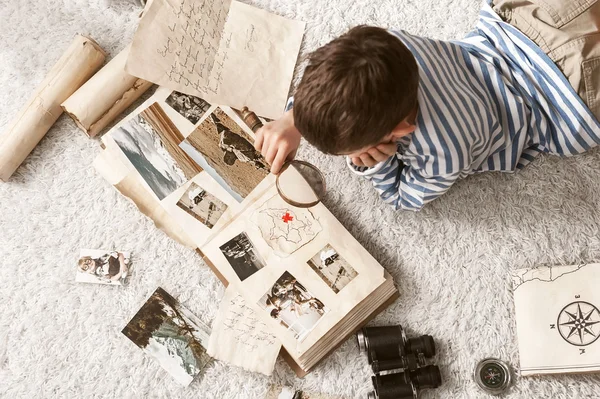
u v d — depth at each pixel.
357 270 1.08
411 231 1.13
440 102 0.87
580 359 1.03
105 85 1.13
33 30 1.22
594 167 1.11
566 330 1.04
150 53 1.13
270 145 0.96
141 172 1.13
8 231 1.18
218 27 1.17
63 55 1.17
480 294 1.10
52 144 1.19
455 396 1.08
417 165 0.94
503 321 1.09
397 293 1.11
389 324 1.11
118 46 1.21
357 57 0.74
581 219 1.11
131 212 1.17
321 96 0.75
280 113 1.14
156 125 1.15
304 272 1.08
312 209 1.10
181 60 1.14
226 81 1.15
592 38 0.96
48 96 1.15
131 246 1.16
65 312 1.15
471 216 1.13
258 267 1.10
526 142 1.07
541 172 1.12
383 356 1.06
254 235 1.10
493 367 1.07
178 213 1.12
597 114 0.98
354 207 1.14
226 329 1.09
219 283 1.14
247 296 1.09
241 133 1.14
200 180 1.13
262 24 1.18
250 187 1.12
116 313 1.14
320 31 1.19
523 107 1.00
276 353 1.07
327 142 0.79
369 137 0.79
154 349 1.13
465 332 1.10
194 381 1.12
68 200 1.18
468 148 0.90
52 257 1.17
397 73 0.75
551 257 1.10
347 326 1.07
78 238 1.17
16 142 1.15
